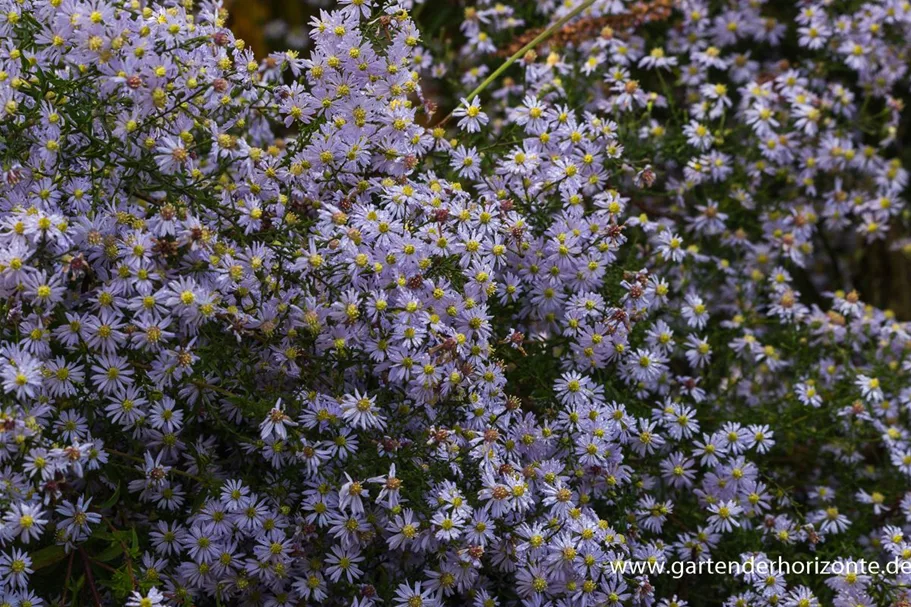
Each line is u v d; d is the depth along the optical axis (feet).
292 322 2.44
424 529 2.42
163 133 2.47
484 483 2.43
